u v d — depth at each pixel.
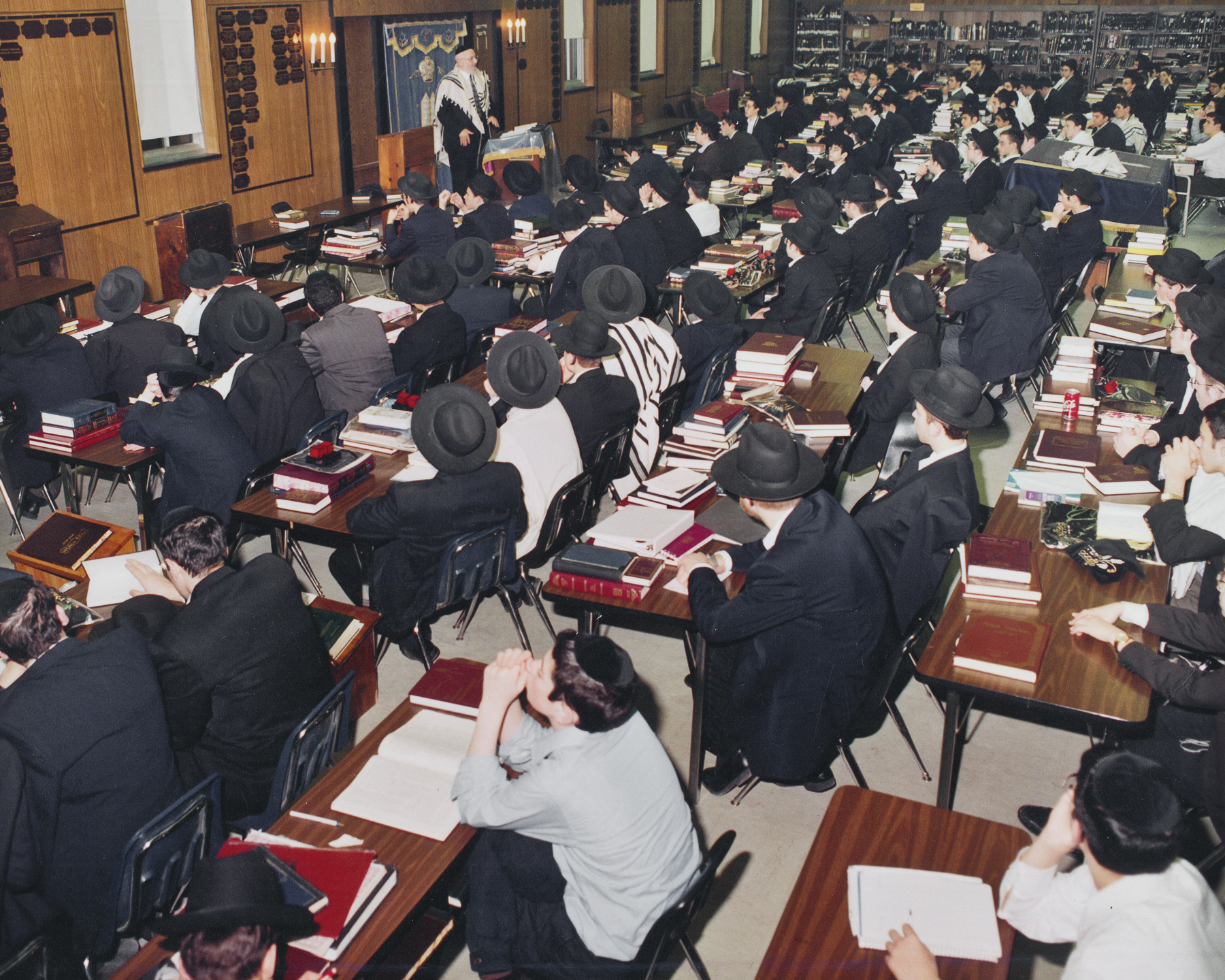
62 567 3.95
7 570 3.45
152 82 10.04
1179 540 3.54
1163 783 1.90
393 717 2.82
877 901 2.20
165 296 9.66
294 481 4.25
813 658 3.21
